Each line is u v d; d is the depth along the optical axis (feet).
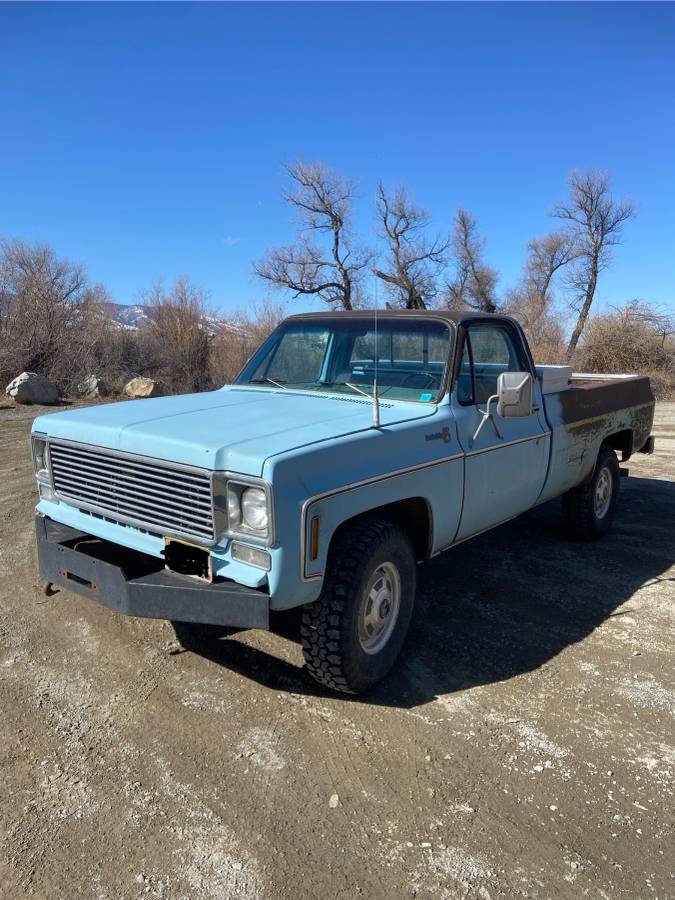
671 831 8.36
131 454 10.50
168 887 7.43
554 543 19.52
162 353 76.69
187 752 9.71
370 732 10.25
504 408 12.74
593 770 9.48
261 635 13.23
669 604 15.15
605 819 8.55
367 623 11.08
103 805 8.64
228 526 9.59
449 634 13.55
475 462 13.33
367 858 7.86
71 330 68.59
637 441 21.80
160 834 8.17
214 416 11.79
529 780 9.25
